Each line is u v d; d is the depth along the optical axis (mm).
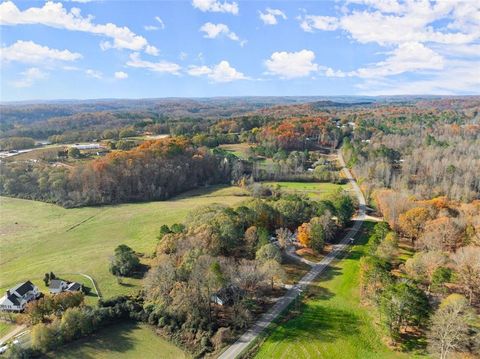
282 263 88500
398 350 59719
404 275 77375
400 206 107125
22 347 58812
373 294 70500
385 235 92375
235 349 60344
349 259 91812
